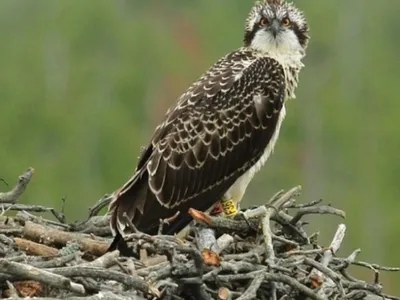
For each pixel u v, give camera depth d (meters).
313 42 42.22
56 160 35.59
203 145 11.77
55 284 9.09
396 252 32.66
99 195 34.22
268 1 12.67
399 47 43.06
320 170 36.47
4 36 42.81
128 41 42.56
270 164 35.22
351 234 33.19
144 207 11.38
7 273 9.12
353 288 10.51
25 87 39.91
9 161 33.03
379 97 40.09
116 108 39.72
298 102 39.38
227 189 11.90
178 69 42.97
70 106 39.25
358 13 42.91
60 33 42.28
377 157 37.00
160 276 9.55
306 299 10.29
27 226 10.80
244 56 12.47
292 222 11.23
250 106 12.05
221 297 9.72
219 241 10.45
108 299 9.13
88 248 10.74
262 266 10.15
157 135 11.80
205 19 45.16
